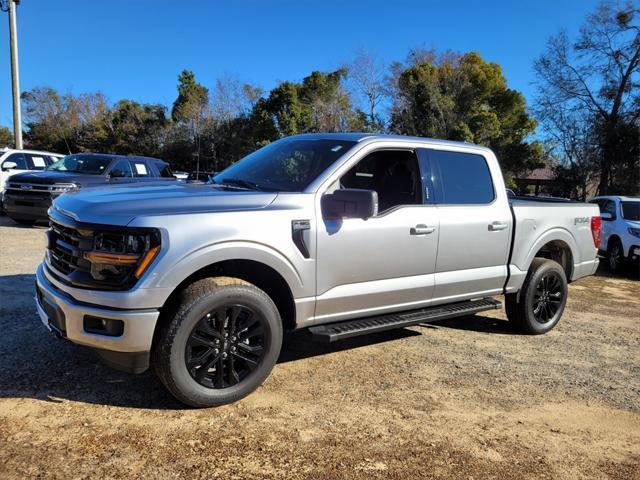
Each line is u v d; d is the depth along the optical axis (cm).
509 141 3816
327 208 402
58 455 300
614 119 2889
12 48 2181
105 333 331
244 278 396
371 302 435
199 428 339
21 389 377
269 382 420
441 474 308
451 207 487
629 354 552
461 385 439
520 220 545
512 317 591
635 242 1085
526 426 375
